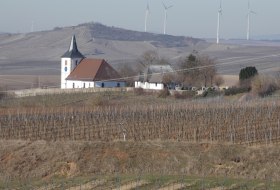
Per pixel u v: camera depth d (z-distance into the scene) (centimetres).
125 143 16300
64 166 15375
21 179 14412
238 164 15100
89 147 16112
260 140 18212
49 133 19562
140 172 14262
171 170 14675
